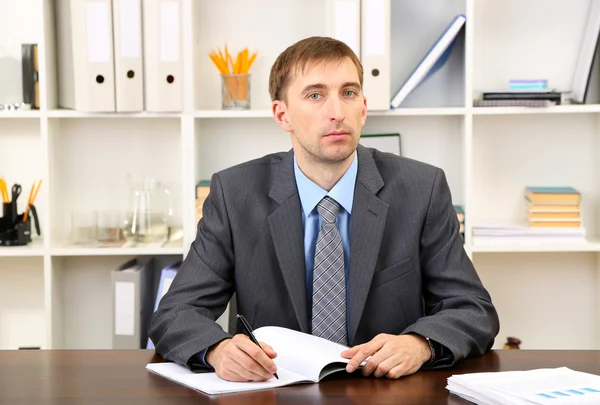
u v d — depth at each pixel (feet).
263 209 6.19
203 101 9.67
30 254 9.09
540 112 8.92
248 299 6.16
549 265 9.93
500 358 5.27
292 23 9.62
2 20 9.48
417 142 9.73
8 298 9.93
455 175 9.71
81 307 9.93
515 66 9.63
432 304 6.12
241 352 4.73
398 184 6.23
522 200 9.80
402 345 4.95
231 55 9.63
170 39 8.71
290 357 5.02
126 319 9.02
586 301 9.95
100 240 9.38
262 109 9.32
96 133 9.75
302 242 6.02
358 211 6.01
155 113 8.89
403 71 9.47
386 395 4.44
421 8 9.43
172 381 4.78
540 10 9.59
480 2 9.58
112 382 4.75
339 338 5.91
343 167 5.99
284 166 6.25
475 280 5.97
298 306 5.90
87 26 8.67
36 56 9.15
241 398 4.41
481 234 9.14
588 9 9.57
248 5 9.60
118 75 8.73
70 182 9.77
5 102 9.23
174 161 9.78
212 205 6.36
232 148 9.76
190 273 6.11
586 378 4.45
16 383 4.72
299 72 5.61
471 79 8.93
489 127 9.77
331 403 4.30
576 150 9.78
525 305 9.97
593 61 9.19
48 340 9.22
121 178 9.80
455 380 4.46
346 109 5.55
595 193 9.80
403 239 6.10
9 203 9.27
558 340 10.00
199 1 9.53
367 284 5.89
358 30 8.65
